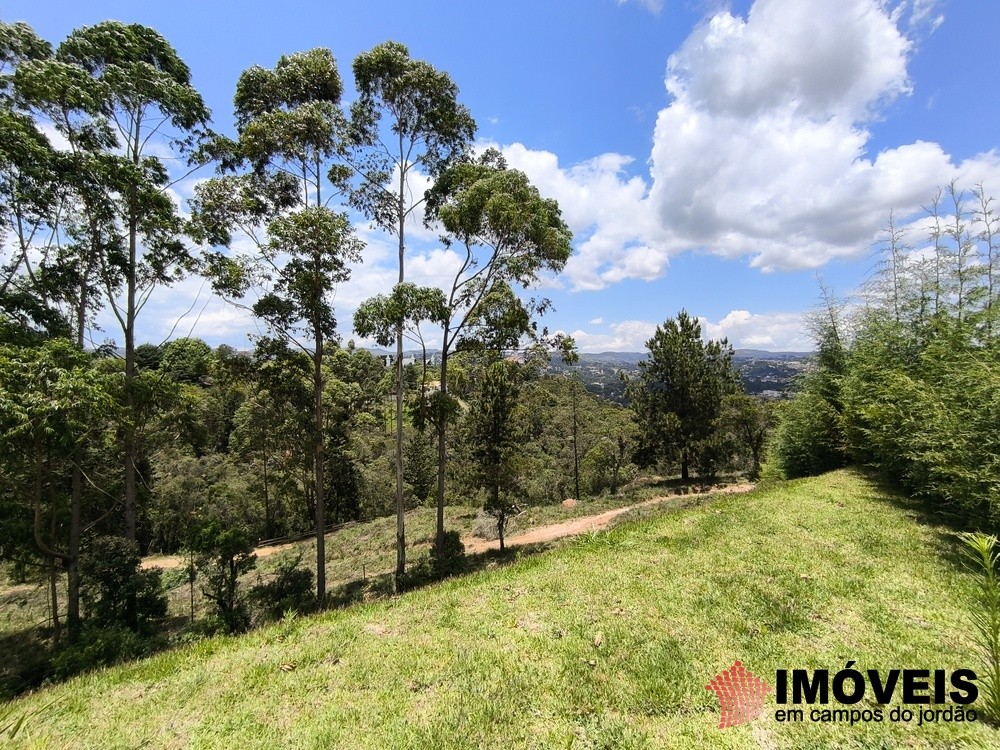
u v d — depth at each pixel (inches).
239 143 634.8
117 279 626.8
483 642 192.9
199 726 150.9
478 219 597.3
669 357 1071.0
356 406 1179.9
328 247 567.5
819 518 358.3
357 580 710.5
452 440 1087.6
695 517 377.4
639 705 142.9
